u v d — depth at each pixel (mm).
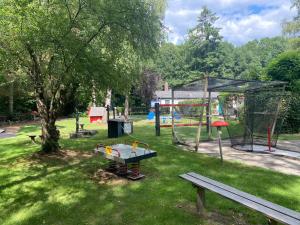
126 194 5273
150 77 34312
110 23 7543
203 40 57688
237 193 3770
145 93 34500
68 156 8406
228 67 57250
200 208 4301
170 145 10383
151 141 11406
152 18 8086
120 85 8539
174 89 11109
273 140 9688
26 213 4590
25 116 23719
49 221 4297
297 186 5496
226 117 13398
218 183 4184
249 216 4215
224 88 9852
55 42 6699
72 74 7613
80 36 7617
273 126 9531
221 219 4168
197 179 4371
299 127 13469
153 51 8414
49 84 8219
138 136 13094
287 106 12047
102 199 5070
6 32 6293
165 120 21750
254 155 8469
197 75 54531
